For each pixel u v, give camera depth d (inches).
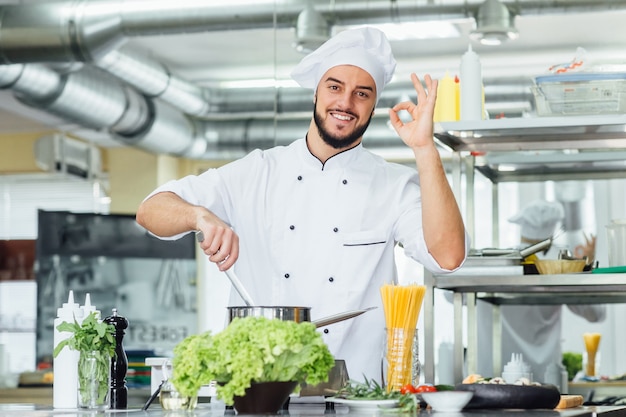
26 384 331.9
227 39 287.3
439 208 105.6
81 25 247.3
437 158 105.2
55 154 389.7
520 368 197.9
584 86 161.6
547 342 215.8
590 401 211.6
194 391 84.7
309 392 99.3
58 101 283.4
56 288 340.2
